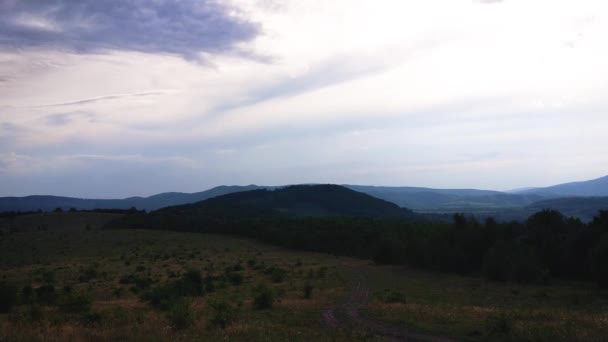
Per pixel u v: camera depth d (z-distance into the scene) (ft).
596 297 153.28
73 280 232.94
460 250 263.90
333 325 90.33
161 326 76.02
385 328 85.05
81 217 585.22
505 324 73.05
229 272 250.16
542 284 201.77
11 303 125.59
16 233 467.11
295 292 165.07
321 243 397.39
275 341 67.31
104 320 82.17
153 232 482.69
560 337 64.08
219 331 73.77
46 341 59.11
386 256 311.47
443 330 79.56
